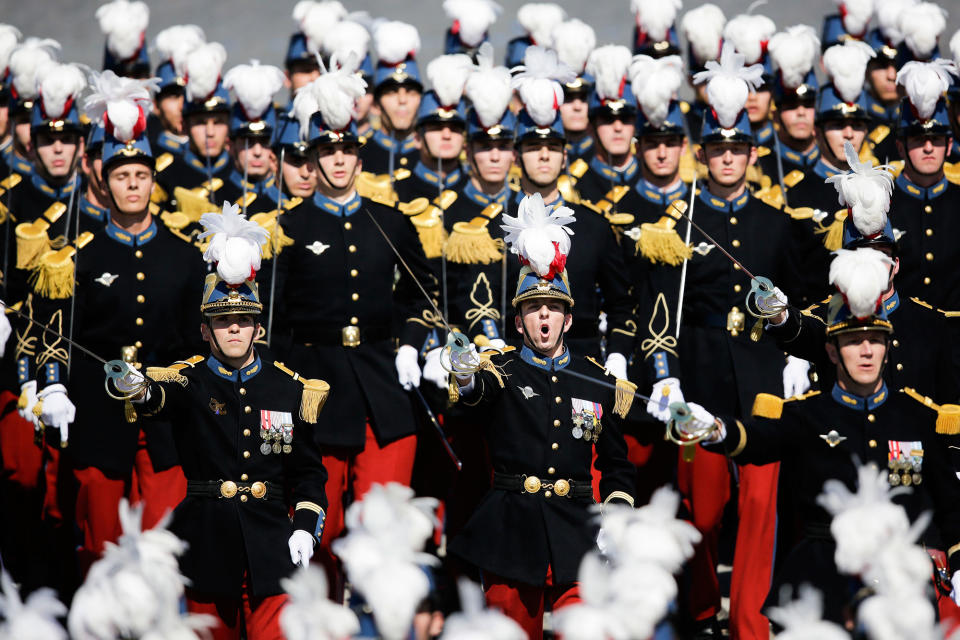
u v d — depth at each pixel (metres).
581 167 36.28
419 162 36.22
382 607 16.58
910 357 27.50
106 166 28.53
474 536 23.16
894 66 38.78
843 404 22.67
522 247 23.47
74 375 28.78
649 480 29.86
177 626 17.84
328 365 28.94
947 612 21.58
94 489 28.39
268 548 22.55
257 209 32.47
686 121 38.94
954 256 31.02
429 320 29.91
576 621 16.97
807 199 33.34
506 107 30.45
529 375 23.78
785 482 24.70
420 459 31.81
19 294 32.12
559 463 23.33
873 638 18.77
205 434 22.91
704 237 29.73
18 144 35.62
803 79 36.41
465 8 39.84
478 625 16.00
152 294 28.97
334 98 28.95
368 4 70.88
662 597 17.59
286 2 74.00
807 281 31.33
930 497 22.38
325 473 23.66
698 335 29.52
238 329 23.06
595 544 22.91
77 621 17.47
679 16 63.50
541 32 40.41
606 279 29.81
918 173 31.11
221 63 37.88
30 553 31.81
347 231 29.58
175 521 22.80
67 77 33.12
